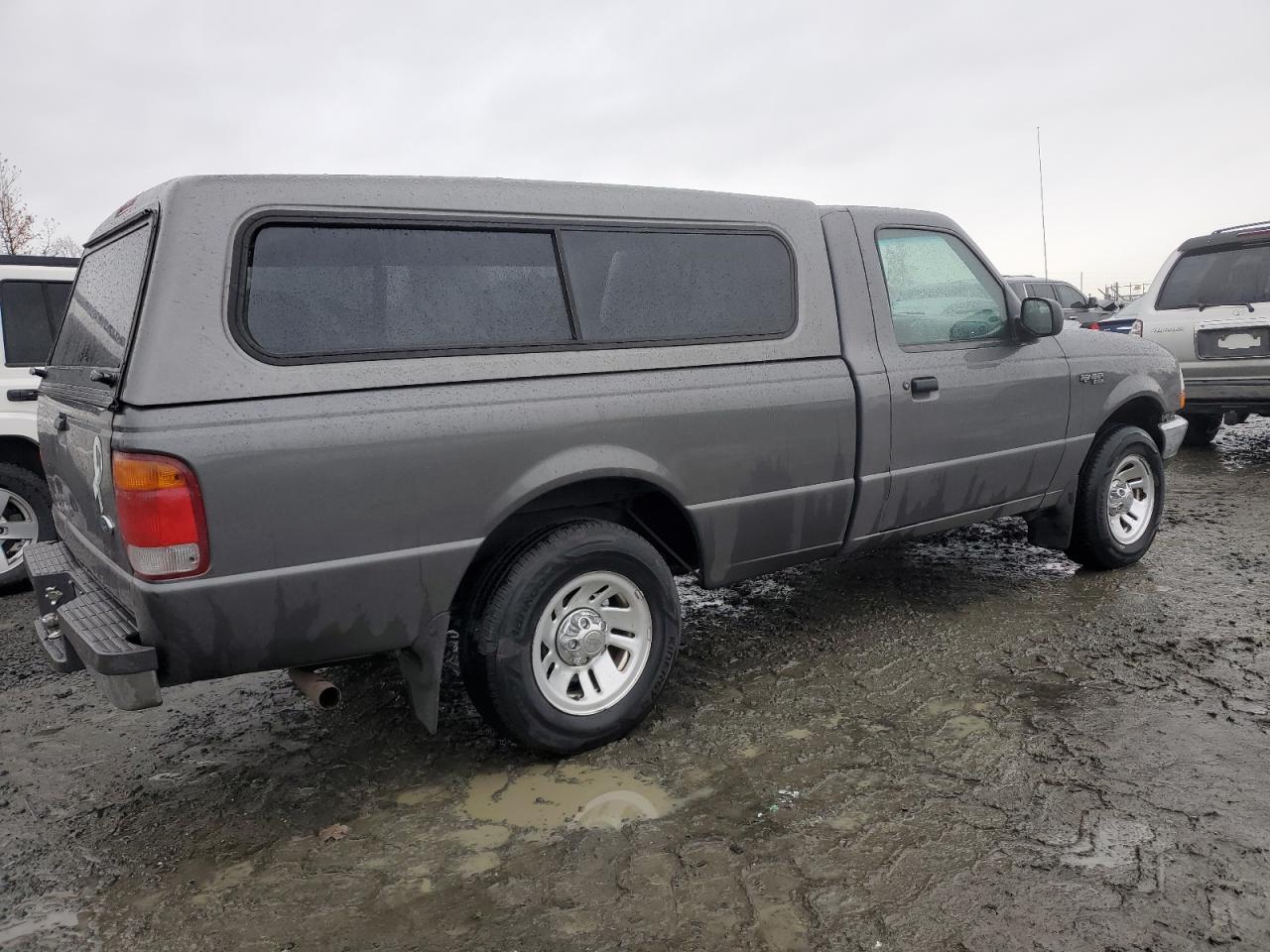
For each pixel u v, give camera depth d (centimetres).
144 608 261
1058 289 1394
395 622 297
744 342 370
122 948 242
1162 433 546
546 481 315
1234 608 460
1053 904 239
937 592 504
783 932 235
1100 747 323
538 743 323
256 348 273
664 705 377
